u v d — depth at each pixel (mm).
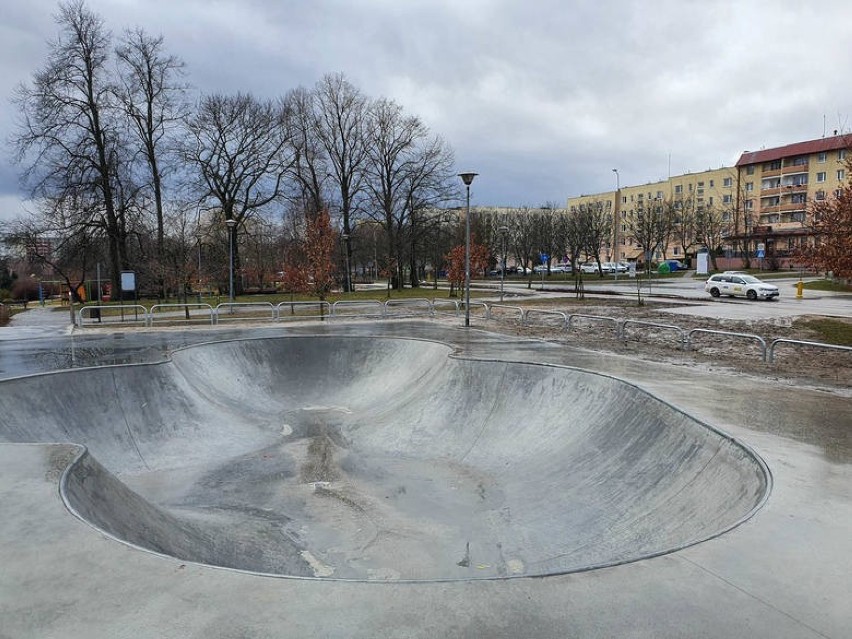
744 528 4484
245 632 3094
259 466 9445
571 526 6871
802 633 3121
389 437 10734
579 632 3105
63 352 14805
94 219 35219
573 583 3648
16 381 9758
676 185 83875
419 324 21172
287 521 7324
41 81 32344
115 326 21062
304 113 41156
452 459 9742
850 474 5672
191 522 7086
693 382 10375
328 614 3273
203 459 9867
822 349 15406
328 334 17766
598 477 7883
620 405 9266
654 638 3057
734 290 33250
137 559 3922
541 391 10898
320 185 43625
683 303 30031
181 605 3365
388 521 7305
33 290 56250
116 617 3246
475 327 20188
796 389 9773
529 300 33156
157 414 11086
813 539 4293
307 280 24812
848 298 32875
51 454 6117
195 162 37781
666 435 7793
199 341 16750
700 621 3229
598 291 40062
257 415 12352
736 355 14172
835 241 15586
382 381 14266
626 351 14539
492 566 6109
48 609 3326
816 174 65188
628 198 91562
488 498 8102
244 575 3721
